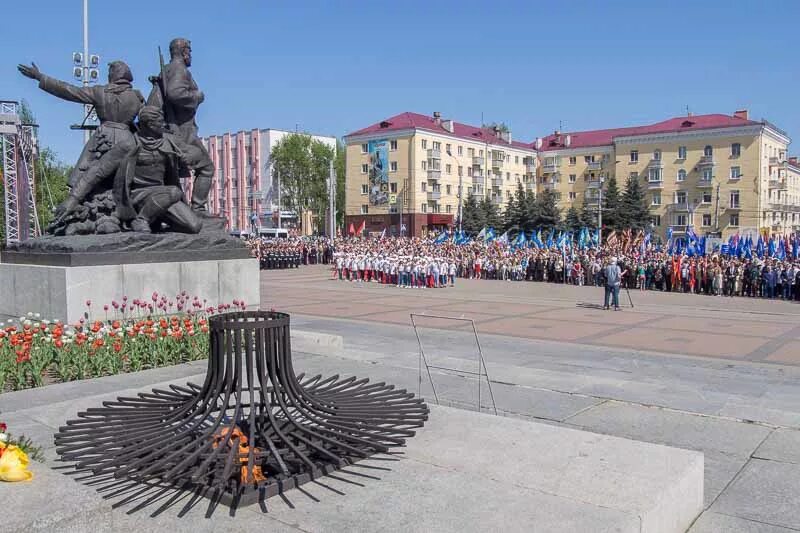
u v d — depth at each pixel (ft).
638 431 21.13
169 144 38.70
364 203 254.06
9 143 87.20
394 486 12.26
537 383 27.61
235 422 13.08
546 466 13.44
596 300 80.23
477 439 15.17
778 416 22.88
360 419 14.88
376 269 109.29
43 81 36.94
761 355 40.60
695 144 236.02
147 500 11.30
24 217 89.76
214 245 39.19
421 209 241.35
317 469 12.60
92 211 37.27
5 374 24.00
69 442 13.58
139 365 27.25
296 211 284.61
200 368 25.45
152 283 35.70
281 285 101.35
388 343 42.70
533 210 207.92
